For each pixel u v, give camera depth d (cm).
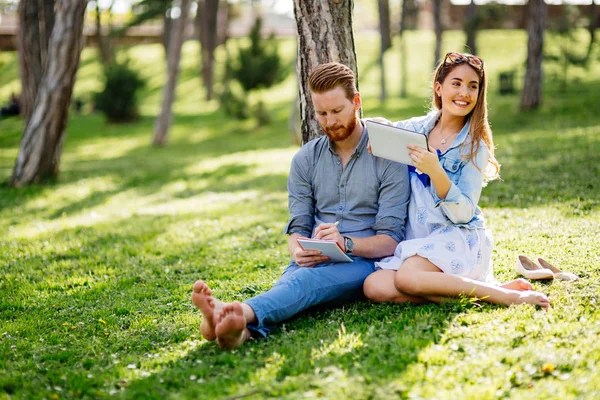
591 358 279
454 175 366
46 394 289
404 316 347
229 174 1344
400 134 342
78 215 898
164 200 1020
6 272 560
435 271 362
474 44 2458
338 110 360
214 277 508
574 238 492
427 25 4441
